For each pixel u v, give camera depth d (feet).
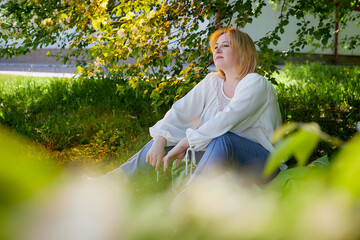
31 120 15.47
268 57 14.06
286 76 28.09
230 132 7.91
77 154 11.43
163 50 13.34
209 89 8.90
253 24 40.78
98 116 15.89
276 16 41.68
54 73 33.09
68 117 15.44
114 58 12.48
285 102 18.28
